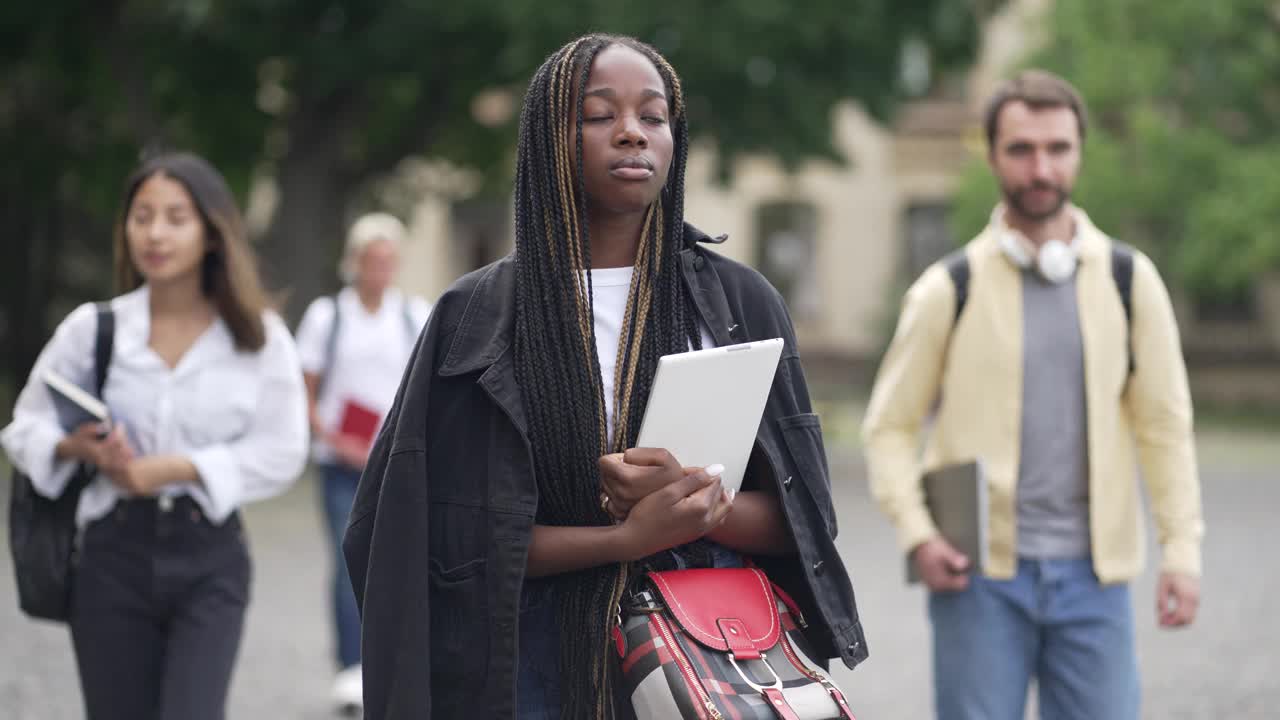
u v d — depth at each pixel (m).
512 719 3.91
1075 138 6.20
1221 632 13.00
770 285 4.42
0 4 29.91
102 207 40.22
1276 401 52.19
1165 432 6.11
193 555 5.95
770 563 4.31
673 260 4.25
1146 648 12.34
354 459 10.59
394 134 32.81
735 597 4.00
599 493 4.09
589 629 4.00
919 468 6.38
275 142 34.19
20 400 6.07
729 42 25.12
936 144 56.72
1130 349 6.11
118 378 6.16
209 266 6.29
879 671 11.30
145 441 6.14
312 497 23.22
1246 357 52.59
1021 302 6.15
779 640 3.98
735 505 4.12
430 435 4.13
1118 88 42.91
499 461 4.04
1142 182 42.75
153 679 6.00
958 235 46.06
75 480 5.98
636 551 3.92
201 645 5.89
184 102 32.62
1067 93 6.20
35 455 5.86
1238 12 42.66
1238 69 42.50
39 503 5.94
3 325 42.00
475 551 4.04
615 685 3.95
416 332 11.25
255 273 6.27
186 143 34.12
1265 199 40.94
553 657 4.09
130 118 30.23
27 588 5.91
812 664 4.21
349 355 11.05
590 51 4.18
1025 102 6.19
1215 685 10.84
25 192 38.75
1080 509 6.04
